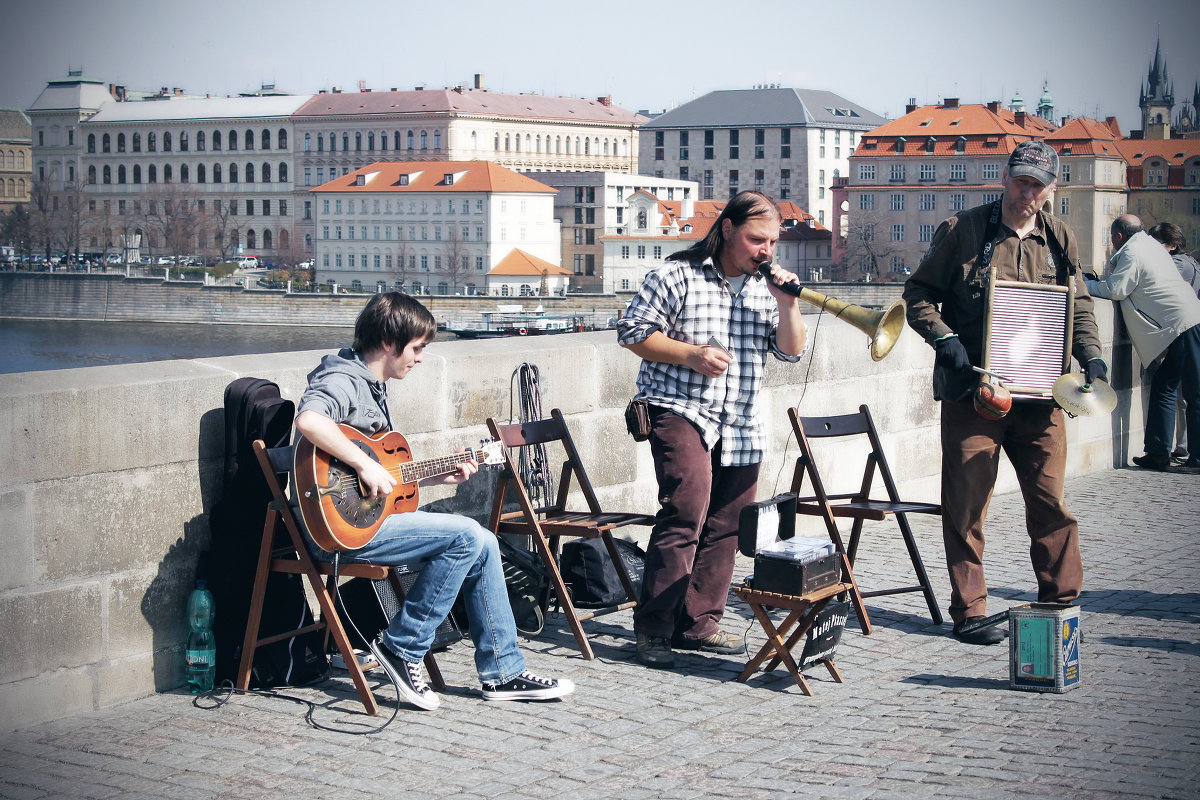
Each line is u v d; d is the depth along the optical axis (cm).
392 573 551
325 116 16562
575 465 660
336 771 463
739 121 16350
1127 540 857
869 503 689
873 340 565
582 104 18300
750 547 568
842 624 577
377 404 542
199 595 561
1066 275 638
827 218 16512
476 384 694
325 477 514
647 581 597
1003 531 886
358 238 14825
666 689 561
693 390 596
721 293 598
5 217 16688
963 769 457
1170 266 1112
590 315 12588
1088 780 444
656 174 16812
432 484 572
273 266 16300
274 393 567
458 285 14162
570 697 548
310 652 566
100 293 12269
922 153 12800
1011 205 627
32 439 514
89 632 537
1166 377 1138
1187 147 11738
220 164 17088
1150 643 625
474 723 516
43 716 522
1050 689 549
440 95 16300
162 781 454
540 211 14450
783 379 874
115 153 17512
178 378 563
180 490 567
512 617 549
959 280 637
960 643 636
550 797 438
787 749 483
